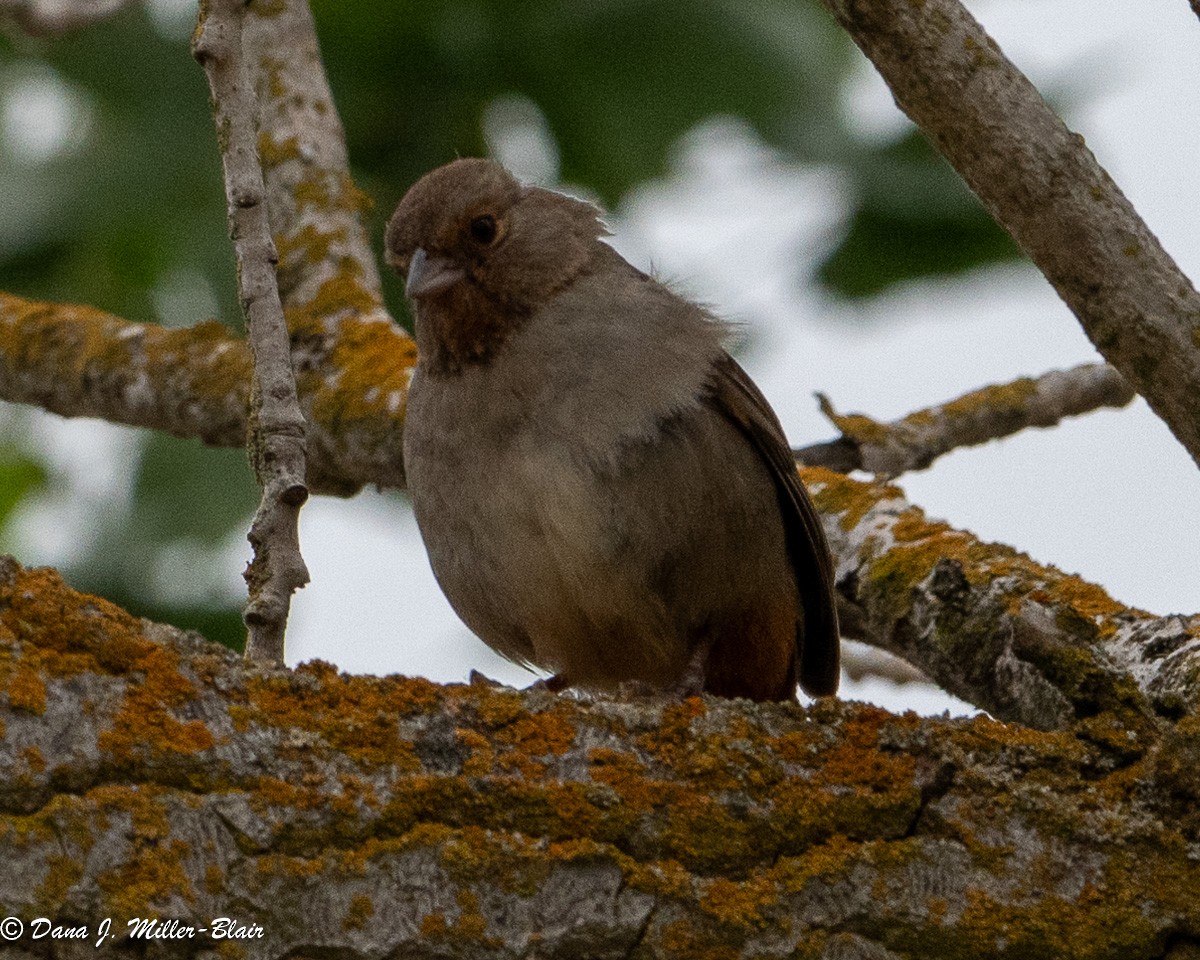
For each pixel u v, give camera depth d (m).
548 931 5.98
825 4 7.00
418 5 12.45
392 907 5.91
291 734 6.06
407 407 9.55
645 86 12.55
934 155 12.62
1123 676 6.77
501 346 9.17
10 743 5.73
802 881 6.22
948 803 6.41
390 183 12.82
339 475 11.27
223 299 12.80
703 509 8.95
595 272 9.48
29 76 12.79
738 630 9.51
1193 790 6.51
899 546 9.50
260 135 11.92
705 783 6.33
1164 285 6.98
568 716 6.39
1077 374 11.36
